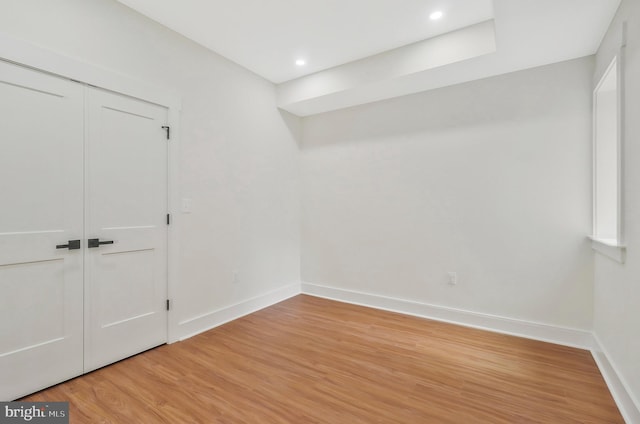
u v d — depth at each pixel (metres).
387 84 3.07
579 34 2.18
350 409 1.75
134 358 2.34
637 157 1.59
